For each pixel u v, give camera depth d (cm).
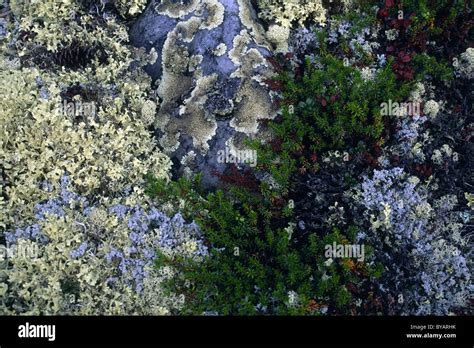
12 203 149
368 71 155
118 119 155
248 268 145
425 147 153
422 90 154
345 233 149
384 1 160
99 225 148
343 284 146
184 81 158
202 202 149
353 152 152
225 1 159
